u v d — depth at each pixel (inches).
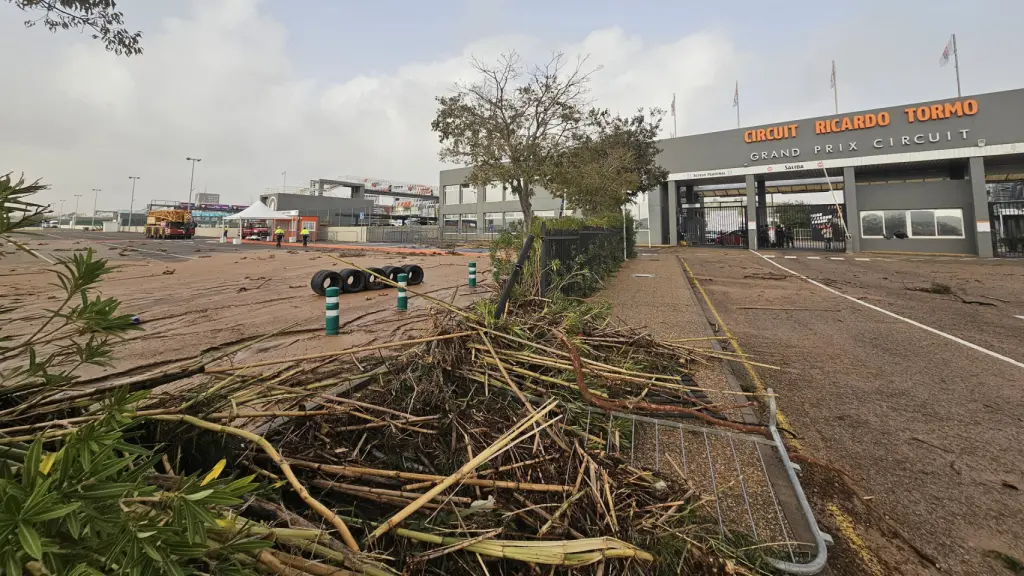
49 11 169.9
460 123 573.9
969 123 782.5
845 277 473.1
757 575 65.3
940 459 102.1
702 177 1048.2
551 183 572.4
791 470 90.4
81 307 57.1
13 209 44.2
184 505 41.1
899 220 855.7
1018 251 764.0
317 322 223.6
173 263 583.5
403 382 109.7
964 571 69.2
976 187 778.2
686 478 85.4
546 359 112.6
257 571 50.2
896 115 841.5
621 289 356.2
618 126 800.9
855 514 82.8
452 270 516.4
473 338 122.1
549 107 561.3
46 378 60.6
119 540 37.4
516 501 71.8
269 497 72.6
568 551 56.3
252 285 374.9
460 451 85.6
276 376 107.1
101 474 40.1
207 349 170.7
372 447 92.0
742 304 314.7
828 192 1227.2
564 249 289.1
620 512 68.3
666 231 1138.7
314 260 658.2
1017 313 274.5
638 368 131.0
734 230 1114.7
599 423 103.9
